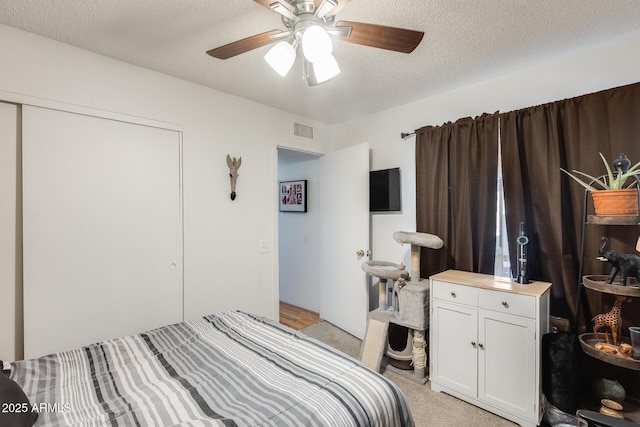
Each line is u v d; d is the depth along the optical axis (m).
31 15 1.58
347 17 1.62
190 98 2.42
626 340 1.73
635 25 1.71
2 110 1.71
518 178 2.18
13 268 1.74
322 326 3.45
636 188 1.63
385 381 1.25
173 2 1.50
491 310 1.92
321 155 3.61
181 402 1.10
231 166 2.64
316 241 3.96
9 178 1.73
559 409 1.72
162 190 2.28
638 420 1.62
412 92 2.66
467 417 1.89
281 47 1.30
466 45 1.91
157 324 2.24
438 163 2.61
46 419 1.02
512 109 2.29
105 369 1.36
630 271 1.59
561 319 1.97
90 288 1.96
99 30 1.73
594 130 1.89
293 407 1.05
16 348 1.74
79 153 1.93
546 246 2.08
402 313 2.41
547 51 1.99
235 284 2.69
